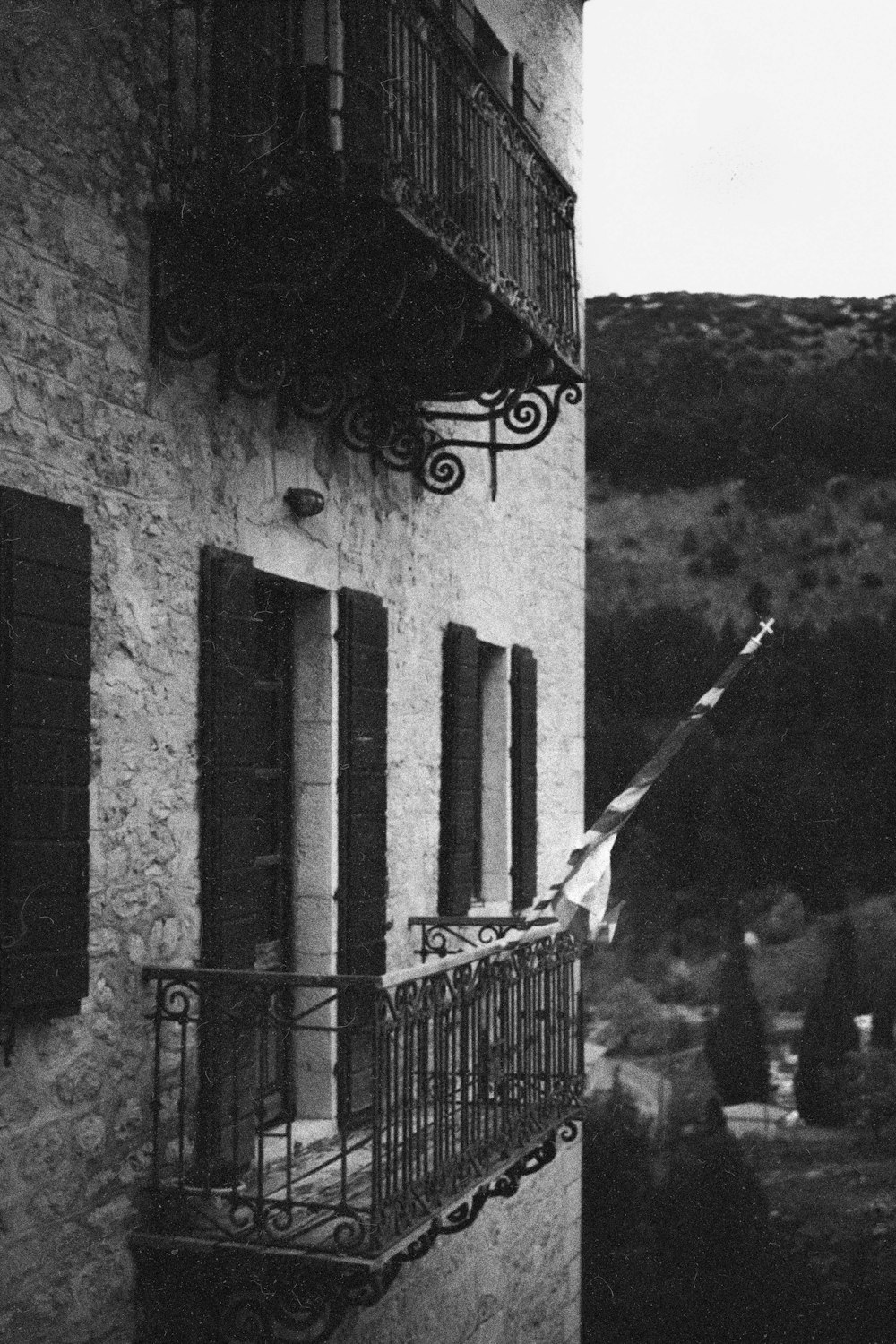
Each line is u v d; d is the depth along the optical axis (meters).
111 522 5.32
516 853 9.68
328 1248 5.17
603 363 56.44
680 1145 30.83
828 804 45.41
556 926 7.68
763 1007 42.00
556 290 8.01
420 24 6.32
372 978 5.23
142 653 5.49
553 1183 10.15
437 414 7.59
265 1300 5.44
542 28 10.41
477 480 9.25
